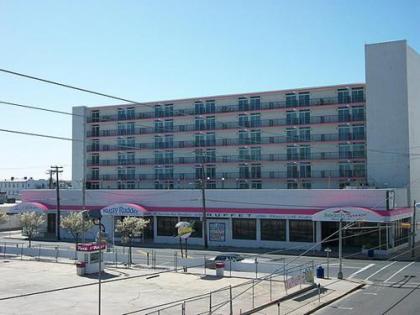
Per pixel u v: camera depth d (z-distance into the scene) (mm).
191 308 28422
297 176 80812
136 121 92438
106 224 71188
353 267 46031
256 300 30656
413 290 35094
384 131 70812
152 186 90688
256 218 62219
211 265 43781
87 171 96312
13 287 35125
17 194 170625
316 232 59062
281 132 82125
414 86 74000
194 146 87688
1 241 70812
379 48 71500
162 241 67938
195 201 66125
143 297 31703
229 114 85375
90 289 34344
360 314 27531
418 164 74875
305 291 34250
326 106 79000
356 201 57438
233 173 84812
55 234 78125
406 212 60375
